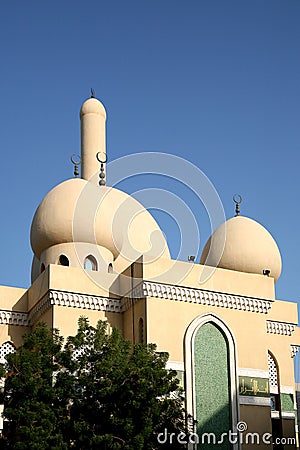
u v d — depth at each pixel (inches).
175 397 1191.6
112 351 1079.6
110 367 1052.5
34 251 1519.4
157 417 1048.2
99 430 1034.1
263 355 1353.3
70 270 1334.9
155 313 1289.4
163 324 1289.4
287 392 1456.7
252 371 1333.7
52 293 1307.8
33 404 1012.5
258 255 1499.8
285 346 1488.7
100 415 1037.2
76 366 1071.6
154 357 1098.1
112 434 1028.5
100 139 1691.7
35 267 1637.6
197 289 1331.2
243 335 1348.4
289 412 1444.4
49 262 1461.6
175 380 1079.0
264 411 1316.4
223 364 1316.4
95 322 1331.2
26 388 1028.5
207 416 1273.4
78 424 1021.2
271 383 1456.7
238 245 1498.5
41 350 1080.2
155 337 1275.8
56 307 1307.8
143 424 1026.7
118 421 1021.2
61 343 1132.5
